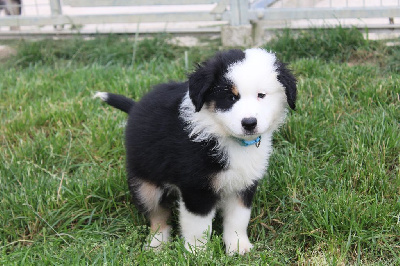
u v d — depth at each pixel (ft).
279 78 4.32
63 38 8.09
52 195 5.01
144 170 4.68
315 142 5.43
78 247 4.59
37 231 4.86
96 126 5.80
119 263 4.43
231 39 7.45
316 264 4.41
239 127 4.16
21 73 7.01
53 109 6.04
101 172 5.26
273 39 7.19
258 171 4.58
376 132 5.32
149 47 7.43
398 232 4.61
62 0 7.93
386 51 6.74
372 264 4.41
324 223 4.62
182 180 4.46
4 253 4.57
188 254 4.42
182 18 7.60
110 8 9.40
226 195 4.61
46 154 5.52
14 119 5.94
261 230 4.81
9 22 8.05
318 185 5.02
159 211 4.84
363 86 6.02
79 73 6.81
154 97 4.74
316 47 6.88
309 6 7.50
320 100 5.80
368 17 6.98
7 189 5.12
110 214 4.98
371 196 4.84
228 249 4.62
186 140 4.43
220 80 4.25
